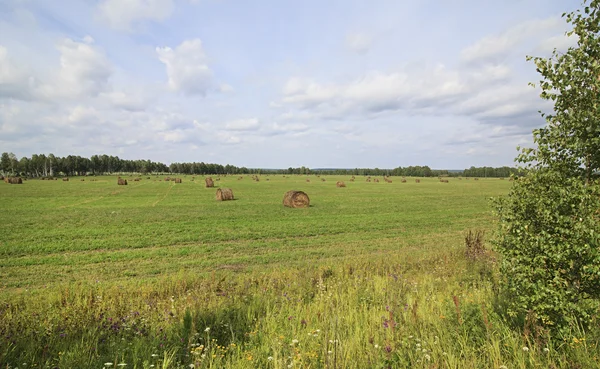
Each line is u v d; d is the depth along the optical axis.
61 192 52.06
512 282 4.63
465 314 5.08
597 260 3.82
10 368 3.96
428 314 5.36
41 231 19.06
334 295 6.98
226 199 41.53
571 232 4.05
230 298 7.13
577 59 4.36
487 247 13.01
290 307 6.34
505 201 4.96
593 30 4.36
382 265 10.72
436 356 3.91
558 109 4.71
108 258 13.35
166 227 20.80
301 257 13.87
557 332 4.12
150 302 7.17
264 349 4.35
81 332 5.23
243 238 17.89
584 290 4.19
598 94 4.12
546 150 4.67
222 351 4.38
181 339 4.67
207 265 12.55
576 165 4.51
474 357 3.74
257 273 10.34
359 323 5.30
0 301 7.55
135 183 83.75
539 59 4.73
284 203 35.16
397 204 36.84
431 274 9.30
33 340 4.72
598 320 4.19
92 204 35.25
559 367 3.57
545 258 4.32
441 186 75.50
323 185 77.94
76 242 16.25
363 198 44.53
